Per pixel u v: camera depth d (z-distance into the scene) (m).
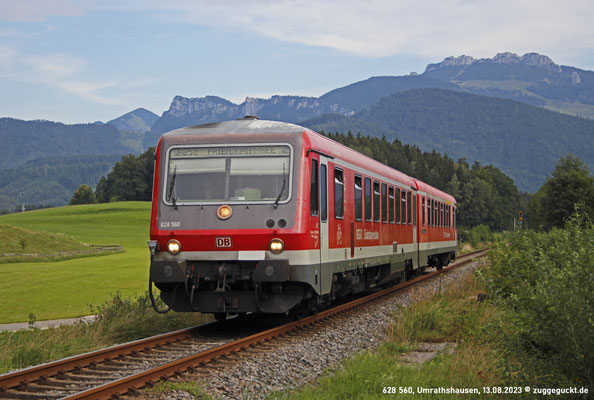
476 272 8.87
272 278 10.94
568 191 52.53
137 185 184.88
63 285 26.45
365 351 10.09
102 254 58.06
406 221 20.64
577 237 7.41
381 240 17.12
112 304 14.42
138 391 7.11
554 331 6.28
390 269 18.33
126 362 8.93
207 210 11.29
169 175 11.56
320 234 12.02
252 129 11.63
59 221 118.44
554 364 6.31
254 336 10.48
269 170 11.34
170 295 11.90
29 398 6.95
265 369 8.73
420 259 23.30
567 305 6.18
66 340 11.11
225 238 11.15
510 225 180.62
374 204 16.48
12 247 58.88
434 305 13.43
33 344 10.16
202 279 11.45
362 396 7.32
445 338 11.73
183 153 11.61
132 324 12.84
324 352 10.23
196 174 11.50
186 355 9.52
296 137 11.45
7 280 29.45
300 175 11.30
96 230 102.25
